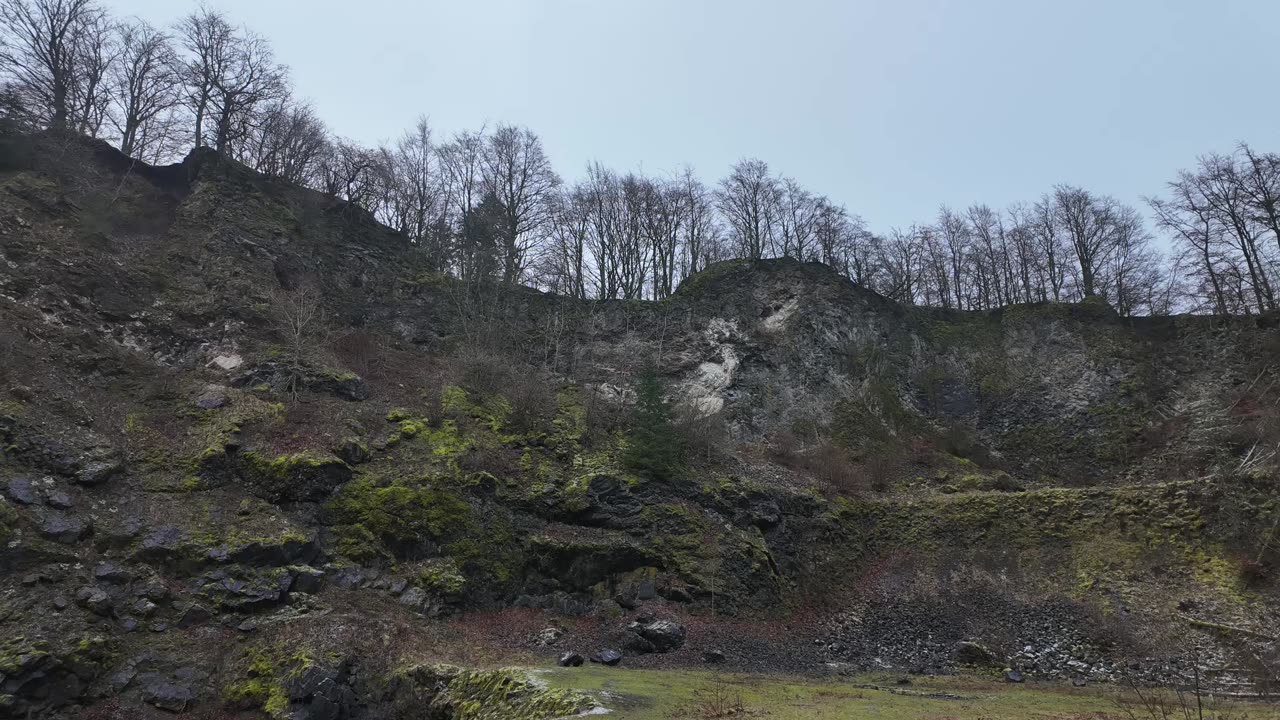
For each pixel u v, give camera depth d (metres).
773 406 40.81
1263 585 24.58
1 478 19.25
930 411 43.56
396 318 39.47
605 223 53.75
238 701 17.09
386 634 19.77
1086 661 22.81
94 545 19.34
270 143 44.56
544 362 40.69
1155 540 27.62
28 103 35.38
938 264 56.97
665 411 31.25
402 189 50.47
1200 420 37.38
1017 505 31.06
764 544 28.56
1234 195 46.25
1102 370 42.50
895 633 25.69
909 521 32.19
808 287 46.22
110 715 16.06
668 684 17.00
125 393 25.59
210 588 19.45
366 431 27.14
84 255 29.56
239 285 32.41
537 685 15.49
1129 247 53.50
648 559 26.06
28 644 15.96
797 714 13.73
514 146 53.41
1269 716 15.13
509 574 24.48
